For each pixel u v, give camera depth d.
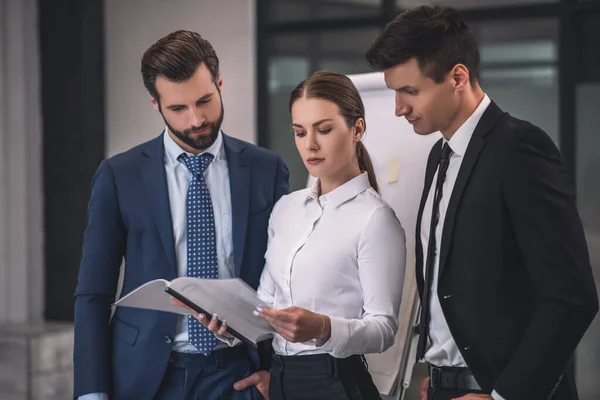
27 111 5.32
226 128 5.00
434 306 1.82
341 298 1.84
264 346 2.13
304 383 1.84
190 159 2.10
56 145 5.33
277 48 4.98
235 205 2.11
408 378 2.19
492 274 1.67
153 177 2.10
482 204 1.68
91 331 2.08
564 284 1.58
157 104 2.02
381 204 1.85
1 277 5.22
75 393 2.08
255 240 2.12
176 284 1.71
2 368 4.74
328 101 1.81
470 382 1.76
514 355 1.63
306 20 4.88
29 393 4.68
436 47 1.69
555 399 1.72
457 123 1.76
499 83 4.49
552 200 1.61
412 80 1.72
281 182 2.21
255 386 2.09
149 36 5.11
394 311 1.80
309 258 1.86
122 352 2.09
